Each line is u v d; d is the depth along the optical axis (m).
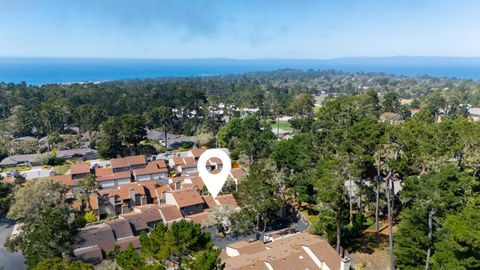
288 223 65.50
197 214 66.50
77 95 178.88
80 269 35.38
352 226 54.22
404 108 136.75
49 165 109.75
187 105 152.38
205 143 129.88
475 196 46.50
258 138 96.88
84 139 135.38
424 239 41.06
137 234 61.84
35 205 64.00
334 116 79.00
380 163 57.59
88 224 65.50
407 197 44.88
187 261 30.55
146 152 113.44
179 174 98.31
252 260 44.25
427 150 53.81
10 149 117.44
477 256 35.34
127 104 170.00
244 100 178.00
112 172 91.81
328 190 47.22
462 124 62.38
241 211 60.44
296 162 71.00
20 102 171.50
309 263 45.16
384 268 48.31
